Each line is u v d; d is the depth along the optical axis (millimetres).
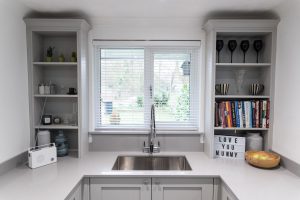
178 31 2361
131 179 1801
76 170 1837
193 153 2367
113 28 2361
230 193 1559
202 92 2393
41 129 2229
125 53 2438
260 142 2166
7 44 1784
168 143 2432
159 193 1813
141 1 1845
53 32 2146
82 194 1789
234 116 2152
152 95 2449
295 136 1763
